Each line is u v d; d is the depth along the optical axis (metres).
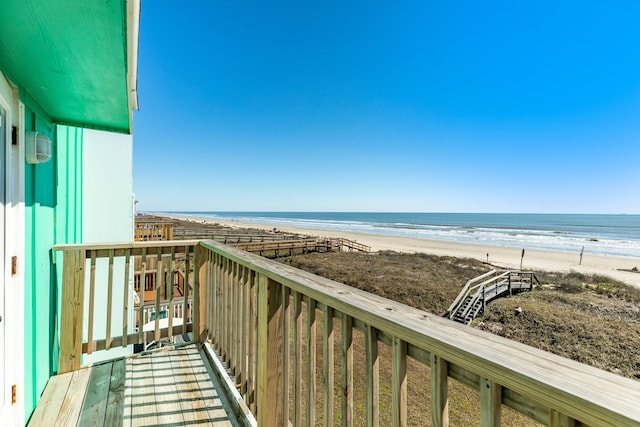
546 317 8.70
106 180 3.39
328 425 1.00
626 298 10.74
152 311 5.24
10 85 1.34
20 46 1.14
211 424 1.53
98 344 2.09
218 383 1.88
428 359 0.68
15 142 1.38
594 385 0.45
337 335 5.03
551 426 0.49
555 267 17.16
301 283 1.10
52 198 2.05
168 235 7.03
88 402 1.67
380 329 0.77
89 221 3.23
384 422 3.68
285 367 1.29
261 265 1.41
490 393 0.56
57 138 2.22
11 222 1.34
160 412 1.60
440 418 0.64
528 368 0.50
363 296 0.93
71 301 1.99
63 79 1.47
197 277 2.41
